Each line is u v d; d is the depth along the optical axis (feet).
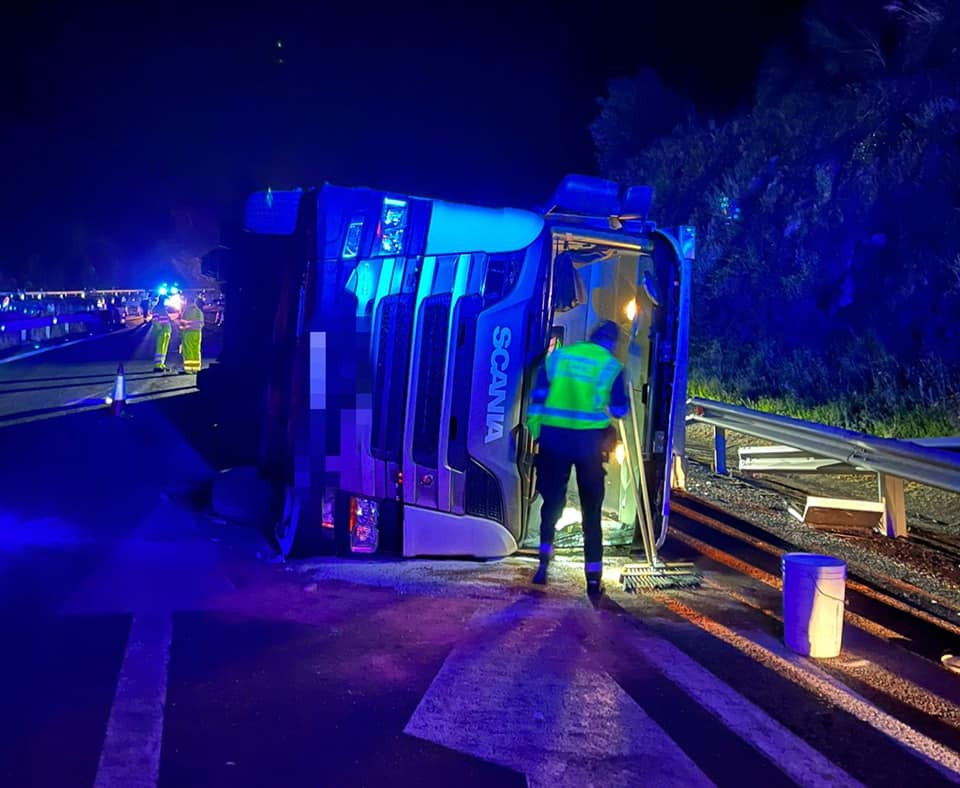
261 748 13.99
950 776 14.08
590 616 20.95
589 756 14.15
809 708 16.43
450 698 16.03
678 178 71.61
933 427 40.06
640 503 24.11
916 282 46.14
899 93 55.21
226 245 38.88
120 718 14.75
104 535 26.53
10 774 12.92
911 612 22.63
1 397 60.64
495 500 23.61
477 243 23.41
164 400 59.88
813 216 54.95
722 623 21.04
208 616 19.85
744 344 55.36
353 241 24.27
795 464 37.17
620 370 22.33
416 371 23.39
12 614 19.48
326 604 20.98
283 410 29.43
